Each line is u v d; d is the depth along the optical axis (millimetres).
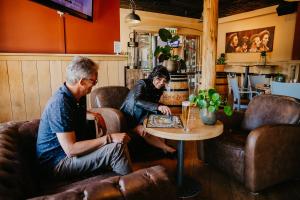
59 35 2785
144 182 884
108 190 807
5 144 1072
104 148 1334
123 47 8438
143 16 8453
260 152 1832
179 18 9289
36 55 2543
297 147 2021
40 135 1367
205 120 1888
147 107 2238
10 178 811
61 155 1360
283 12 6531
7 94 2422
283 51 7066
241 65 7820
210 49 3848
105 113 2350
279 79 4215
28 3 2508
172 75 3766
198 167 2424
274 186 2066
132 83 4562
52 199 732
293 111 2061
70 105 1353
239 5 7133
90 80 1406
